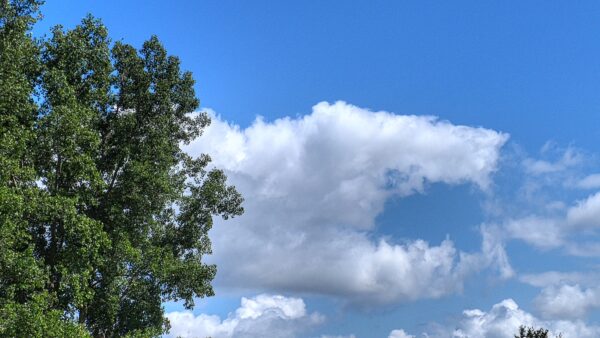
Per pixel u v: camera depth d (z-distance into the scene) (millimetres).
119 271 37219
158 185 37500
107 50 35281
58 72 32812
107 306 37375
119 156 37031
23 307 29578
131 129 37562
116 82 37938
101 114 37656
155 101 38375
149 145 38438
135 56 38250
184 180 43219
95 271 37156
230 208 44062
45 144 31984
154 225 39250
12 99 30688
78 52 34375
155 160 38688
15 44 31469
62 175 34406
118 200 37375
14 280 31141
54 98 32875
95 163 36562
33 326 29281
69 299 34469
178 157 43562
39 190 32375
